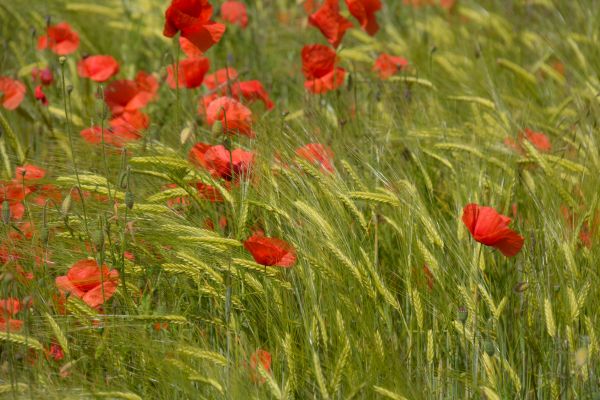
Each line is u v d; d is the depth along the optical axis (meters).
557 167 6.72
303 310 5.41
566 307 5.37
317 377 4.75
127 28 9.56
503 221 5.12
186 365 4.93
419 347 5.47
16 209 5.88
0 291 5.61
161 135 7.19
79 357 5.38
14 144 6.73
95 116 7.56
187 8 6.29
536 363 5.49
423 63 9.08
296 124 7.55
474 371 5.19
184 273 5.47
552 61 9.54
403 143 7.07
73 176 5.90
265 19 10.49
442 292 5.61
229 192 5.81
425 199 6.54
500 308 5.39
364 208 6.30
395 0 11.21
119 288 5.57
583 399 5.20
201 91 8.55
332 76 7.25
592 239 5.78
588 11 10.02
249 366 5.07
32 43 8.84
